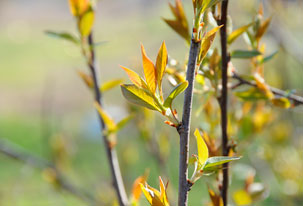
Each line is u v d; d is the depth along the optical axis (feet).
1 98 22.77
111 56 23.50
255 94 2.61
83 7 2.77
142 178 2.51
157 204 2.15
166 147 3.79
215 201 2.35
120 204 2.85
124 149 4.52
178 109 3.51
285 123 4.20
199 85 2.63
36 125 18.07
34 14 38.37
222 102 2.43
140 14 26.48
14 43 31.55
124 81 2.88
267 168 4.23
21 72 26.02
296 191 4.19
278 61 4.16
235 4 4.66
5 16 37.81
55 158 4.58
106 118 2.78
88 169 6.21
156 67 2.13
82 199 4.15
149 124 3.71
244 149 2.91
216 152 2.46
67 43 3.06
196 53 2.09
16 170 10.18
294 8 4.86
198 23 2.09
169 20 2.50
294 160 4.22
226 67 2.40
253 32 2.62
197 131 2.14
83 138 12.53
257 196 2.77
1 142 4.19
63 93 22.27
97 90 2.87
